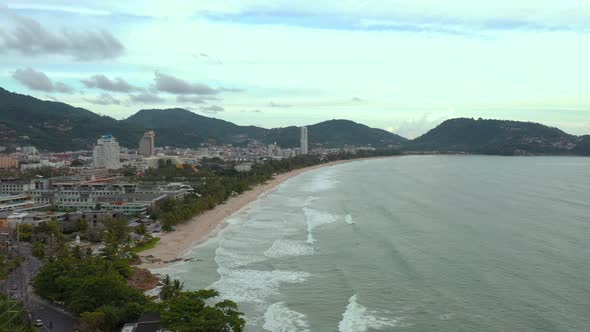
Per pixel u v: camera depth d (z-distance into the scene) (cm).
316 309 9469
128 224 17075
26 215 17250
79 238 15088
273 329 8625
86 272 9744
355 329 8506
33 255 12988
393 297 9919
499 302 9450
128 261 12450
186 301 8238
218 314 7888
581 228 15612
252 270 12012
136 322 8019
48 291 9381
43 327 8175
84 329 7769
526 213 18525
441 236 14775
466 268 11544
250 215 19762
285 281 11112
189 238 15562
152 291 10431
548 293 9825
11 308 8150
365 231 15775
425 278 10944
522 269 11362
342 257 12862
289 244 14512
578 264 11631
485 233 15038
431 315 9000
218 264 12562
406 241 14288
